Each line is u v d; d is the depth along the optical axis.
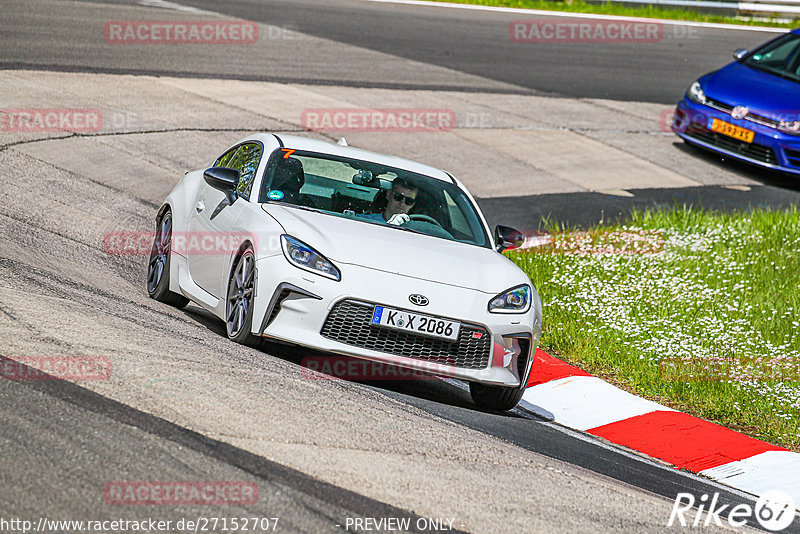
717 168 58.25
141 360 19.56
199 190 28.44
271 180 25.77
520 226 43.47
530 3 96.12
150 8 72.00
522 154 54.66
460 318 22.56
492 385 23.47
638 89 73.25
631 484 20.11
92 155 41.56
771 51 60.41
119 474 14.53
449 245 25.23
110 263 30.53
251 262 23.39
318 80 60.50
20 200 34.03
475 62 72.88
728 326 32.22
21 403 16.20
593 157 56.41
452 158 51.62
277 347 24.45
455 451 18.77
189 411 17.31
